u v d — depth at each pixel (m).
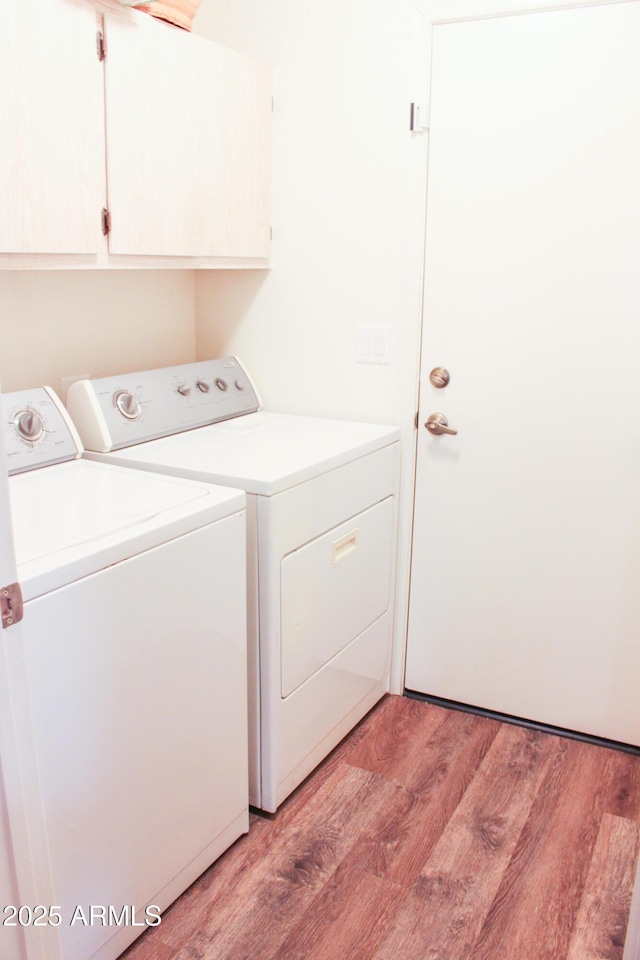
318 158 2.33
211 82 2.07
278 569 1.81
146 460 1.94
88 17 1.68
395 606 2.52
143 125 1.87
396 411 2.39
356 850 1.85
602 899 1.71
